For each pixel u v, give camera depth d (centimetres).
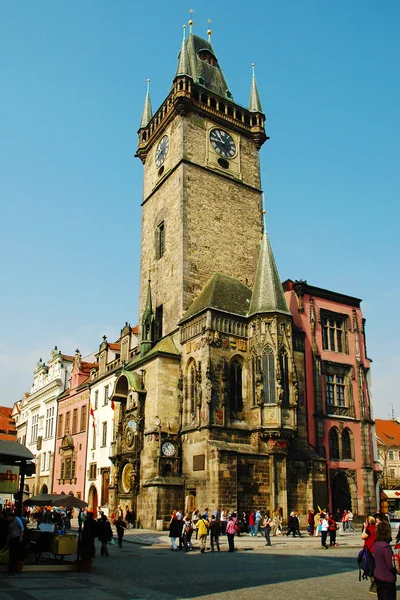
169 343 5431
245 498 4459
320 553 3244
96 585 1992
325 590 1889
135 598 1695
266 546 3631
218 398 4750
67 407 8225
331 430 5388
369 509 5328
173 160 6438
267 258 5366
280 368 4856
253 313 5081
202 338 4975
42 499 3534
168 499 4678
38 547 2706
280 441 4684
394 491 7881
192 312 5381
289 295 5728
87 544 2492
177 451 4919
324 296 5881
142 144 7319
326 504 4884
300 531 4631
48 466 8469
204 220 6122
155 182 6856
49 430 8775
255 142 6994
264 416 4747
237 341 5053
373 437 5722
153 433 4997
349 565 2642
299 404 5184
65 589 1870
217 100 6750
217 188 6375
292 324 5341
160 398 5094
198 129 6481
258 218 6625
